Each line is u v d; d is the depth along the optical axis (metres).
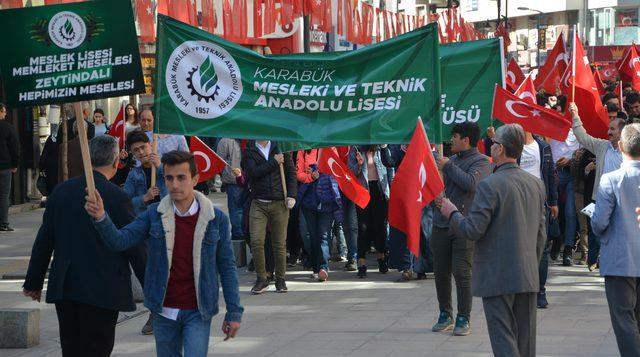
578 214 15.68
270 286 14.30
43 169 19.12
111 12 7.01
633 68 23.23
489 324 7.99
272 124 10.10
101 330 7.51
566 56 20.44
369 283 14.46
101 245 7.46
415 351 9.86
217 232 6.97
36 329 10.55
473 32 35.62
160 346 6.97
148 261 6.94
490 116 11.48
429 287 13.98
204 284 6.89
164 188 10.20
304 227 15.23
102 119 20.44
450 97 11.49
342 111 10.01
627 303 8.61
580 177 15.12
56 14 7.02
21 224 22.52
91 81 7.04
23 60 7.05
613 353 9.67
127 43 7.03
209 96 10.17
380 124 9.94
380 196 15.15
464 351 9.82
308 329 11.10
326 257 14.76
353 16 22.38
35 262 7.62
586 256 15.95
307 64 10.07
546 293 13.16
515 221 7.93
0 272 15.64
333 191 14.58
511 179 7.99
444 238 10.58
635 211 8.53
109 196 7.53
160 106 10.20
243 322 11.59
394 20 26.66
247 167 13.63
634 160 8.57
